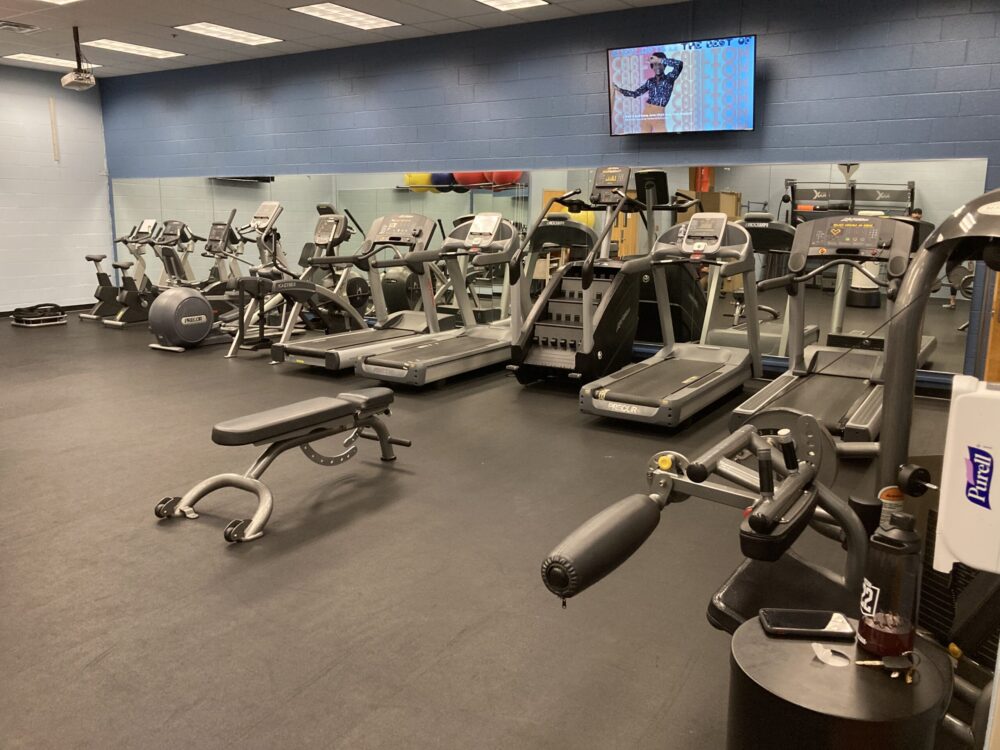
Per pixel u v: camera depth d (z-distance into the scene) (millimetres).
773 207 6500
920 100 5812
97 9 7051
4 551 3084
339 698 2137
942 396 4469
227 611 2621
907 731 1260
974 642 1728
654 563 3002
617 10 6871
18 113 10062
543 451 4457
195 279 10242
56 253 10727
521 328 5977
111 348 7734
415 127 8281
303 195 9320
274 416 3486
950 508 1075
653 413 4730
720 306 6777
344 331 8242
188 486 3826
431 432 4828
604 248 6168
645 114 6793
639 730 2006
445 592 2764
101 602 2678
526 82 7516
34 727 2006
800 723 1286
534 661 2324
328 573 2910
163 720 2039
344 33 7883
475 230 6410
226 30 7871
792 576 1956
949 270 2031
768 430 1955
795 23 6160
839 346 5625
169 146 10344
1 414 5148
